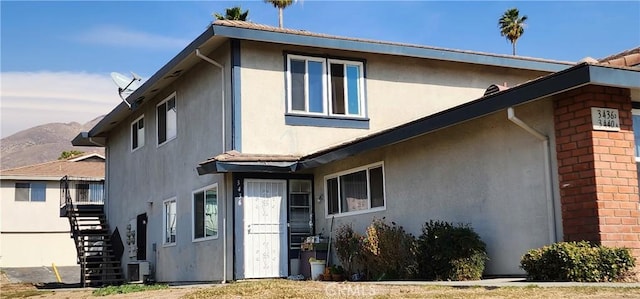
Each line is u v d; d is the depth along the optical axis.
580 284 9.15
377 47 17.69
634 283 9.29
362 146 14.23
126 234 24.78
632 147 10.66
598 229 10.16
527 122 11.55
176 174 20.14
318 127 17.34
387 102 18.30
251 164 15.84
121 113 24.73
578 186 10.52
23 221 41.69
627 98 10.78
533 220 11.35
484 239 12.36
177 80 20.36
